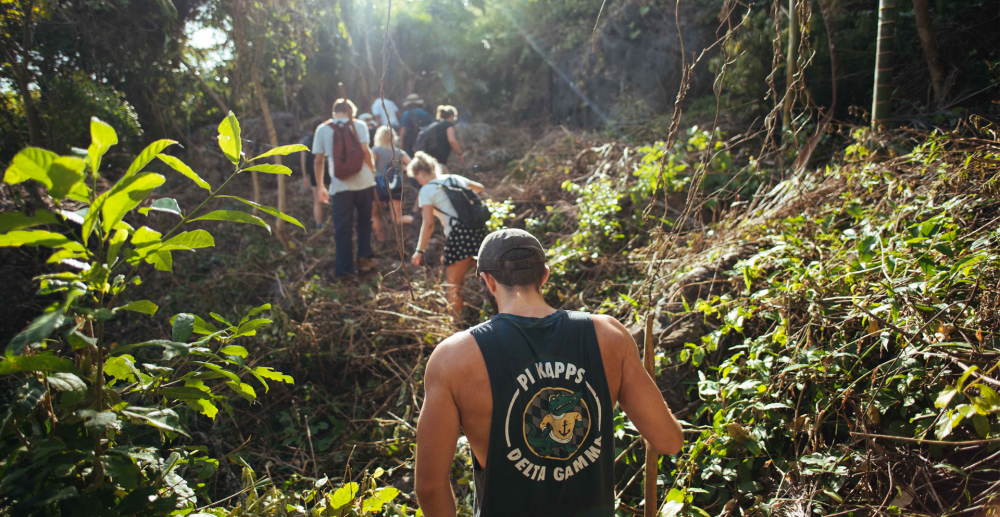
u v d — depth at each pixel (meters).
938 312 1.98
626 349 1.46
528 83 10.03
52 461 1.30
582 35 9.06
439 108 6.70
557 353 1.38
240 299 4.73
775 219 3.43
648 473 1.77
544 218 5.54
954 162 3.04
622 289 4.04
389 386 3.57
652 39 7.72
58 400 1.49
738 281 2.98
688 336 2.82
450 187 4.05
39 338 1.07
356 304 4.36
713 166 4.76
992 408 1.43
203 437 3.10
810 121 5.07
